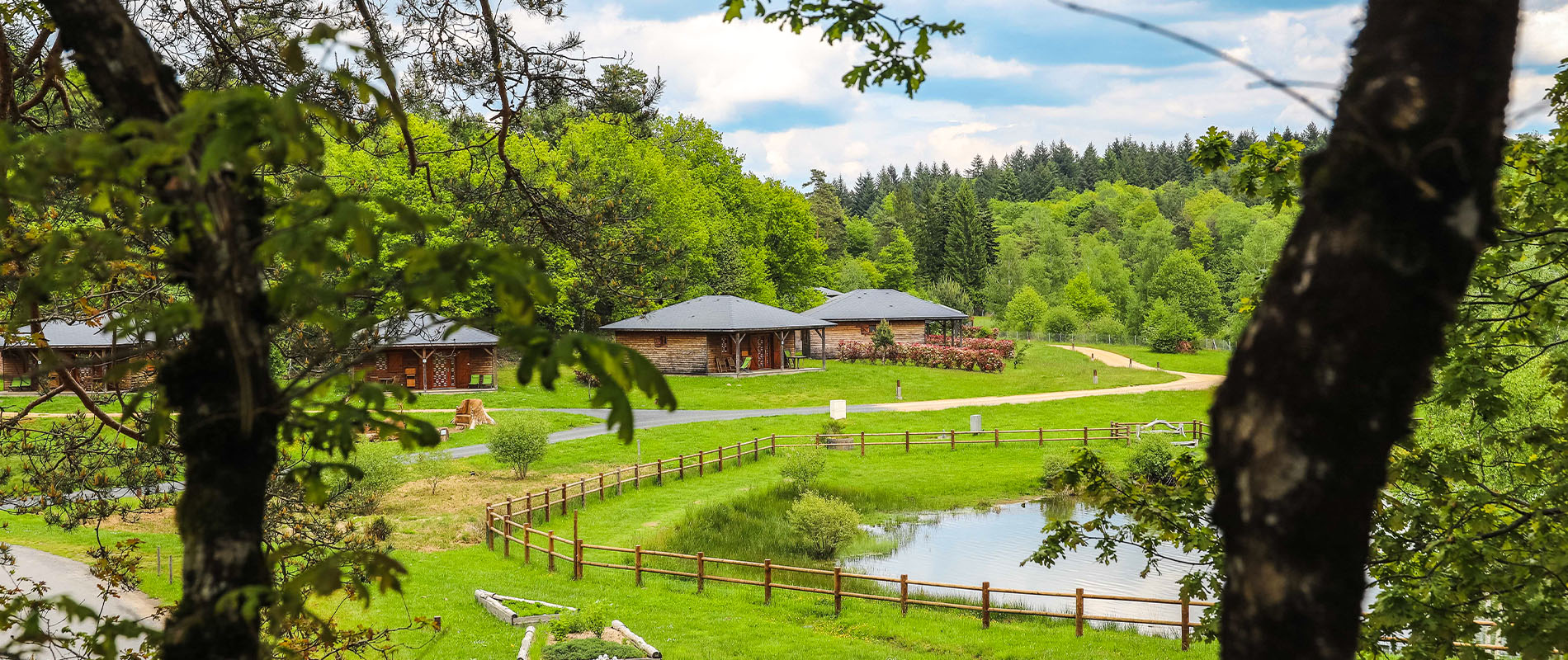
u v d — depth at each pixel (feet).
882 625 58.34
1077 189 629.51
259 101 7.68
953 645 54.65
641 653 50.06
